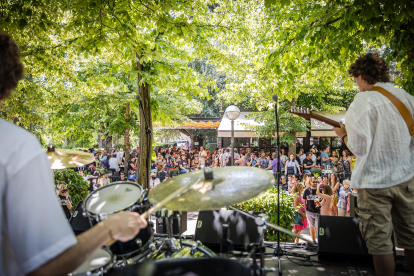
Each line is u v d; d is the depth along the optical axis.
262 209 5.16
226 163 13.48
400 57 3.76
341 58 5.61
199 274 1.17
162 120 7.29
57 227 0.81
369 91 2.15
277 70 5.26
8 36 0.88
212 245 3.56
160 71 6.37
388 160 2.03
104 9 4.59
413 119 2.04
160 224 5.71
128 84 12.44
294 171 11.98
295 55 5.19
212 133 25.05
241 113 17.16
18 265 0.79
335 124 2.50
